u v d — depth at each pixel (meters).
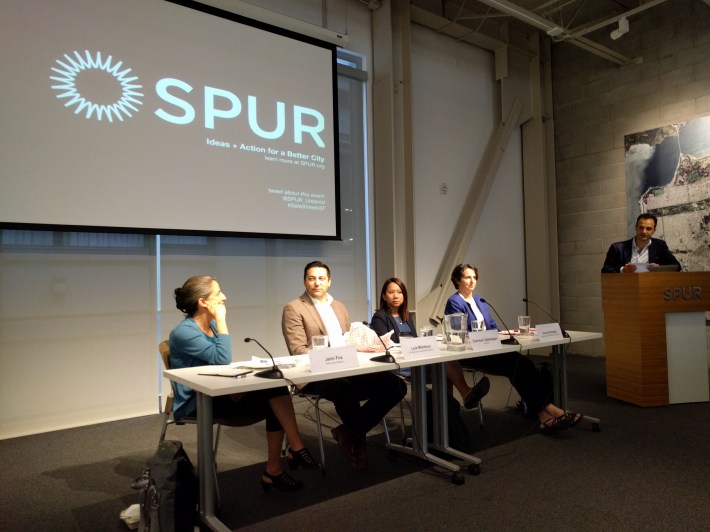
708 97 4.65
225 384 1.60
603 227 5.41
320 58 4.12
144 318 3.33
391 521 1.77
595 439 2.63
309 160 4.01
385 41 4.55
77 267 3.10
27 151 2.84
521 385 2.78
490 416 3.13
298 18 4.12
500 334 2.80
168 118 3.33
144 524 1.60
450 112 5.20
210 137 3.50
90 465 2.40
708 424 2.87
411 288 4.53
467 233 5.12
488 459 2.38
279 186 3.83
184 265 3.50
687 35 4.80
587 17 5.41
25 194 2.83
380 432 2.89
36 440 2.79
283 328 2.59
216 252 3.65
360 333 2.36
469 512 1.82
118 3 3.18
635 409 3.21
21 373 2.91
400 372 2.88
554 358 2.88
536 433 2.76
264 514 1.84
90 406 3.12
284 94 3.89
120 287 3.24
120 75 3.16
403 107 4.61
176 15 3.40
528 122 5.80
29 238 2.95
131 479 2.22
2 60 2.79
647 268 3.51
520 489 2.02
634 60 5.15
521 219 5.82
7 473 2.30
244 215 3.64
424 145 4.97
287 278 4.00
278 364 1.96
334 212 4.14
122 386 3.24
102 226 3.06
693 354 3.38
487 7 5.21
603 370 4.66
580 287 5.61
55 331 3.01
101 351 3.16
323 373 1.77
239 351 3.72
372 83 4.63
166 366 2.22
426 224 4.95
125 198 3.14
